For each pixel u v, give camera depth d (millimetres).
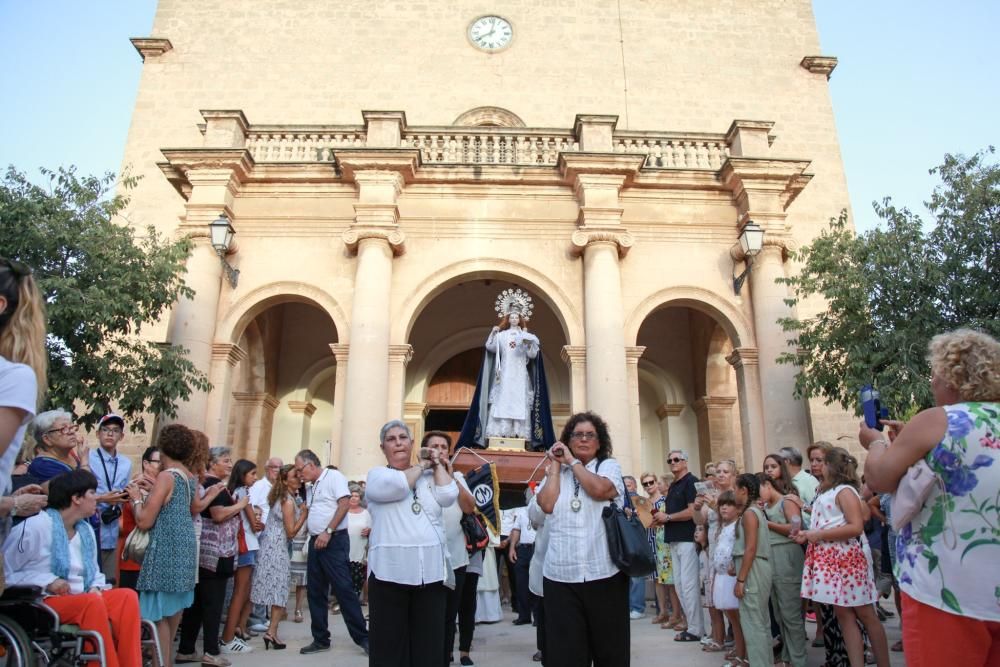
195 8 21219
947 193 12273
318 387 19344
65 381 11656
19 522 4883
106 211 12828
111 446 7984
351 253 15195
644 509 10453
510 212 15500
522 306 9438
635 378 14586
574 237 14883
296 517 8844
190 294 13414
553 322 18875
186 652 7336
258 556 8234
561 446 5023
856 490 6160
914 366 11609
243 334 17406
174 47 20828
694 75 21094
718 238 15672
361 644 7688
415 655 5113
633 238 15414
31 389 3287
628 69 21000
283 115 20219
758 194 15445
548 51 21031
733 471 7820
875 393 4324
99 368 11875
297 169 15438
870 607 5988
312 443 18969
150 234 13789
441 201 15531
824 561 6062
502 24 21281
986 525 3127
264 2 21297
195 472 6590
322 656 7637
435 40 21000
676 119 20594
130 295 12375
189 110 20203
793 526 6746
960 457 3209
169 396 12773
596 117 15883
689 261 15461
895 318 12227
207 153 15047
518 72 20781
